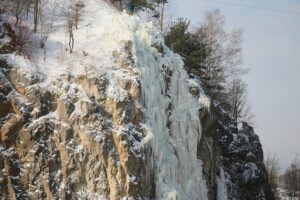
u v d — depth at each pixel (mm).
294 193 88125
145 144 24578
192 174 29453
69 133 23359
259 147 45719
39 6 29078
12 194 21562
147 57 28062
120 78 25672
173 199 25188
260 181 42094
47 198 22000
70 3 31109
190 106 30500
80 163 22984
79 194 22609
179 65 31516
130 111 24969
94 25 29453
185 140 29281
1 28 25547
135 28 28750
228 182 37469
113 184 22969
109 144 23562
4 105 22984
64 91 24172
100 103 24562
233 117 52438
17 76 23906
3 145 22406
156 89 27625
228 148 40844
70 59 25812
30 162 22312
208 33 52688
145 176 24078
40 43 26422
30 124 22922
